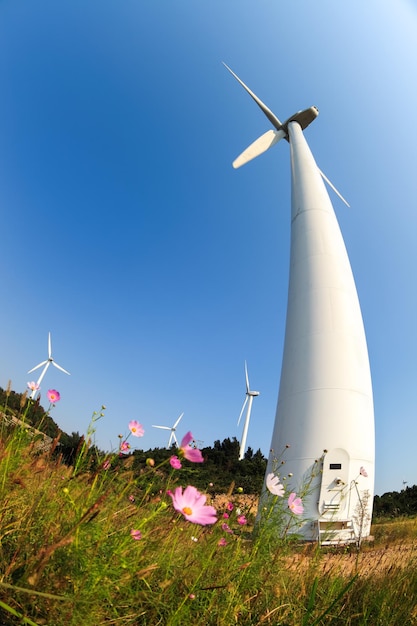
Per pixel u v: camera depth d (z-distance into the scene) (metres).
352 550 7.68
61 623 2.24
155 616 2.75
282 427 21.16
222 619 2.95
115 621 2.45
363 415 20.59
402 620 4.00
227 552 3.73
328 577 4.42
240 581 3.39
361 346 22.36
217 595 3.08
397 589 4.47
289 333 23.66
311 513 16.83
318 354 21.59
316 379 21.06
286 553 4.17
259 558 3.72
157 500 3.32
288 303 25.09
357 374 21.28
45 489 3.33
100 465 3.17
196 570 3.23
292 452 20.00
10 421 4.32
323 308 22.80
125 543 2.55
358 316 23.41
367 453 19.95
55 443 3.96
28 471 3.43
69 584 2.40
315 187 27.97
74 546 2.43
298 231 26.38
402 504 30.98
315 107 35.84
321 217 26.28
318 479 18.27
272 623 3.30
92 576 2.32
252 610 3.41
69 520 2.91
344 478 18.64
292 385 21.67
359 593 4.32
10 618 2.28
